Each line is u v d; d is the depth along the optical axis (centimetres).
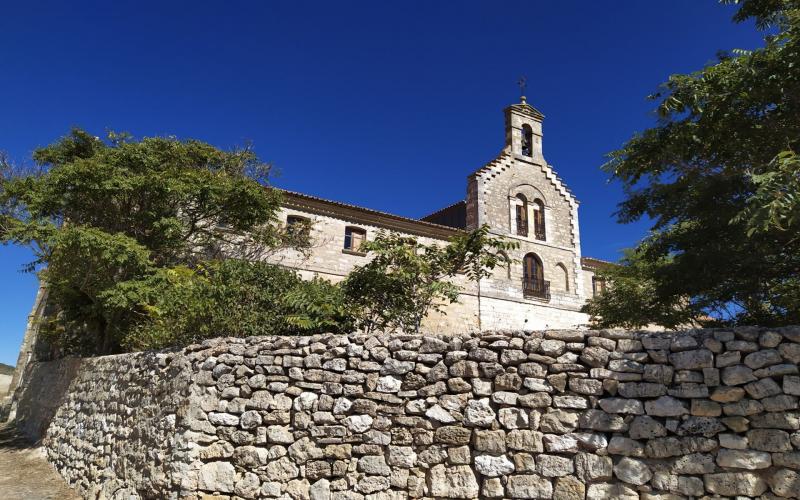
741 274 1073
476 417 689
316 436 753
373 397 746
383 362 758
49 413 1554
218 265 1366
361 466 723
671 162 1085
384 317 1224
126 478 920
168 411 859
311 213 2145
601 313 1855
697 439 601
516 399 681
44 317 1930
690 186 1136
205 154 1814
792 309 1071
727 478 579
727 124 920
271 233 1889
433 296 1295
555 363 678
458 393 709
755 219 684
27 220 1378
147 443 891
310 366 788
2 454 1464
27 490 1063
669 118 985
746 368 600
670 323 1375
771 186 657
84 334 1789
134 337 1243
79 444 1173
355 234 2261
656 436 616
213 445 788
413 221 2322
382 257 1250
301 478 743
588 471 629
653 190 1225
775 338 598
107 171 1475
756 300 1138
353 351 777
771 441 571
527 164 2830
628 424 631
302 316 1105
